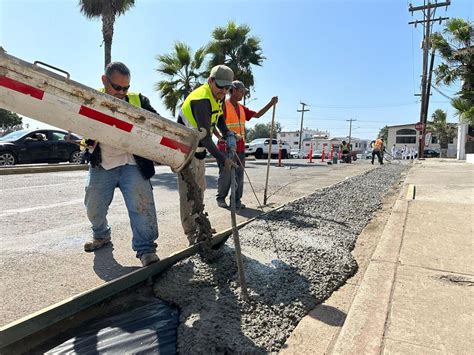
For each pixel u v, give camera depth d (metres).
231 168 2.94
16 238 4.02
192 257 3.26
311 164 18.67
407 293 2.62
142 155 2.78
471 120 17.19
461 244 3.69
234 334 2.12
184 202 3.61
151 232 3.07
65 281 2.92
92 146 3.01
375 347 1.98
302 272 3.06
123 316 2.45
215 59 20.16
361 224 4.89
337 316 2.50
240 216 5.27
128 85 2.81
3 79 2.24
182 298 2.61
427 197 6.45
